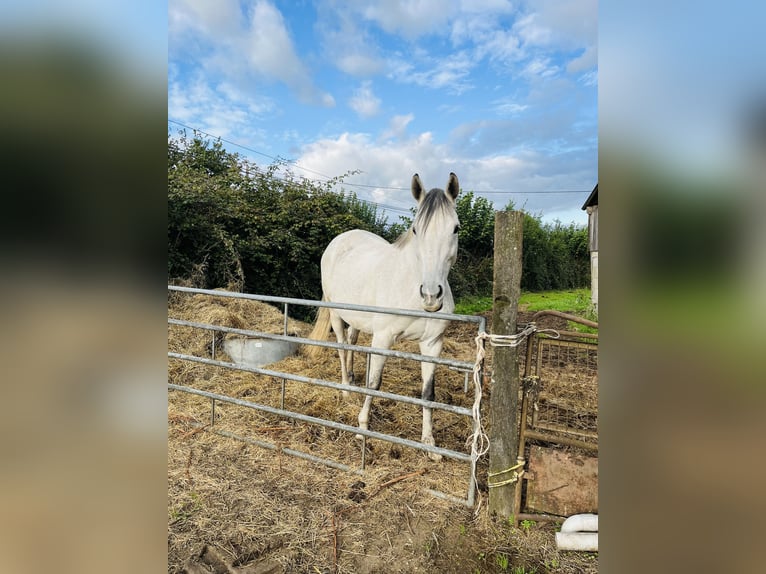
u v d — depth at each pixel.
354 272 3.12
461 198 12.29
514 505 2.00
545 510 1.98
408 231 2.62
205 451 2.62
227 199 6.92
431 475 2.36
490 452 2.00
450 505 2.12
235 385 3.72
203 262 6.19
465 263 12.04
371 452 2.62
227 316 4.94
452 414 3.21
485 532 1.93
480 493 2.12
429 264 2.24
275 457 2.57
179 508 2.06
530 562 1.76
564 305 10.31
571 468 2.05
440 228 2.27
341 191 9.34
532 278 14.36
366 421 2.68
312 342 2.45
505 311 1.93
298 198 8.33
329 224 7.98
